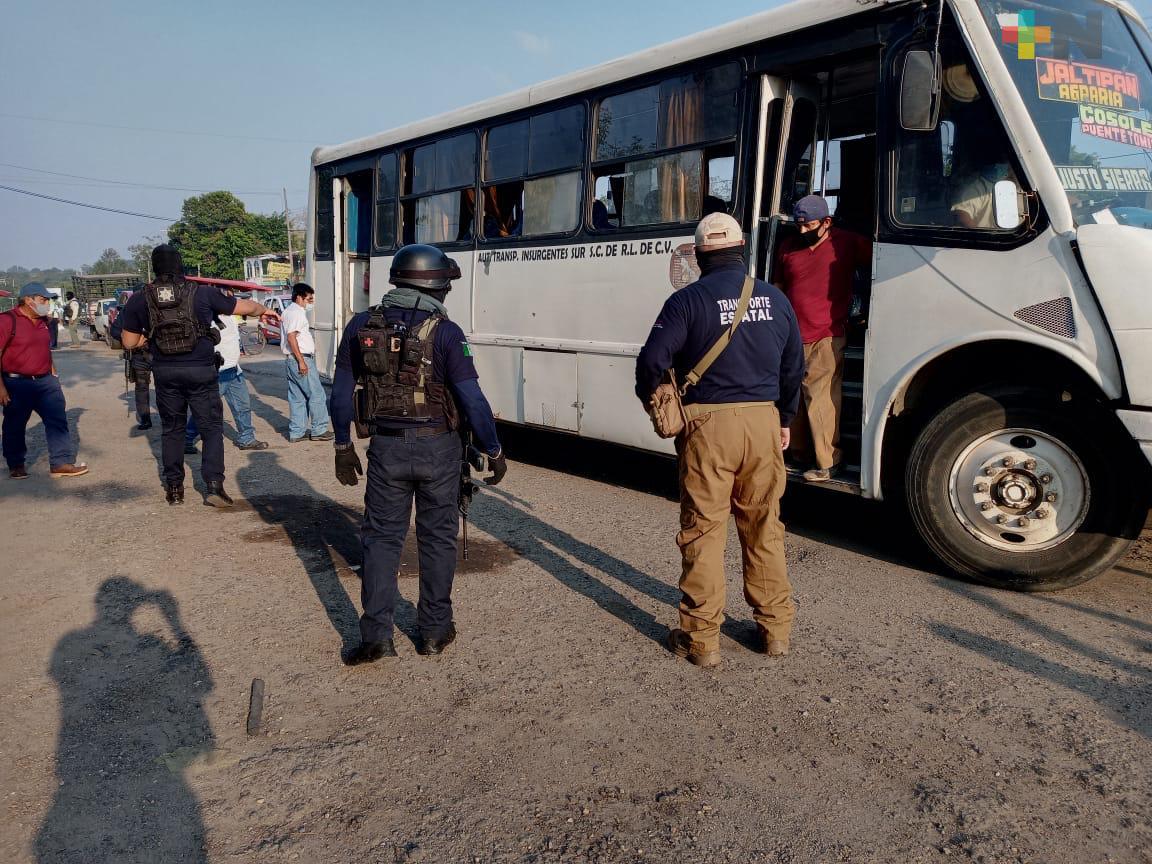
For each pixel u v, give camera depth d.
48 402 7.65
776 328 3.58
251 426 8.95
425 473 3.71
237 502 6.74
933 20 4.65
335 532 5.92
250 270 68.69
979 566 4.69
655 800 2.82
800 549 5.44
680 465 3.71
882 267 4.89
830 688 3.58
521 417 7.63
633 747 3.14
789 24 5.27
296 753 3.12
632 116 6.40
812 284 5.16
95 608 4.55
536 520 6.18
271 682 3.69
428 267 3.70
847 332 5.86
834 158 6.14
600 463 8.32
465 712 3.41
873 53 5.04
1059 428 4.42
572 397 7.03
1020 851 2.55
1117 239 4.04
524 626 4.26
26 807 2.82
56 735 3.28
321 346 11.09
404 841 2.62
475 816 2.74
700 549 3.68
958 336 4.58
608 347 6.63
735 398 3.55
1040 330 4.28
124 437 9.99
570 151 6.95
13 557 5.43
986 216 4.48
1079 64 4.66
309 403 9.49
